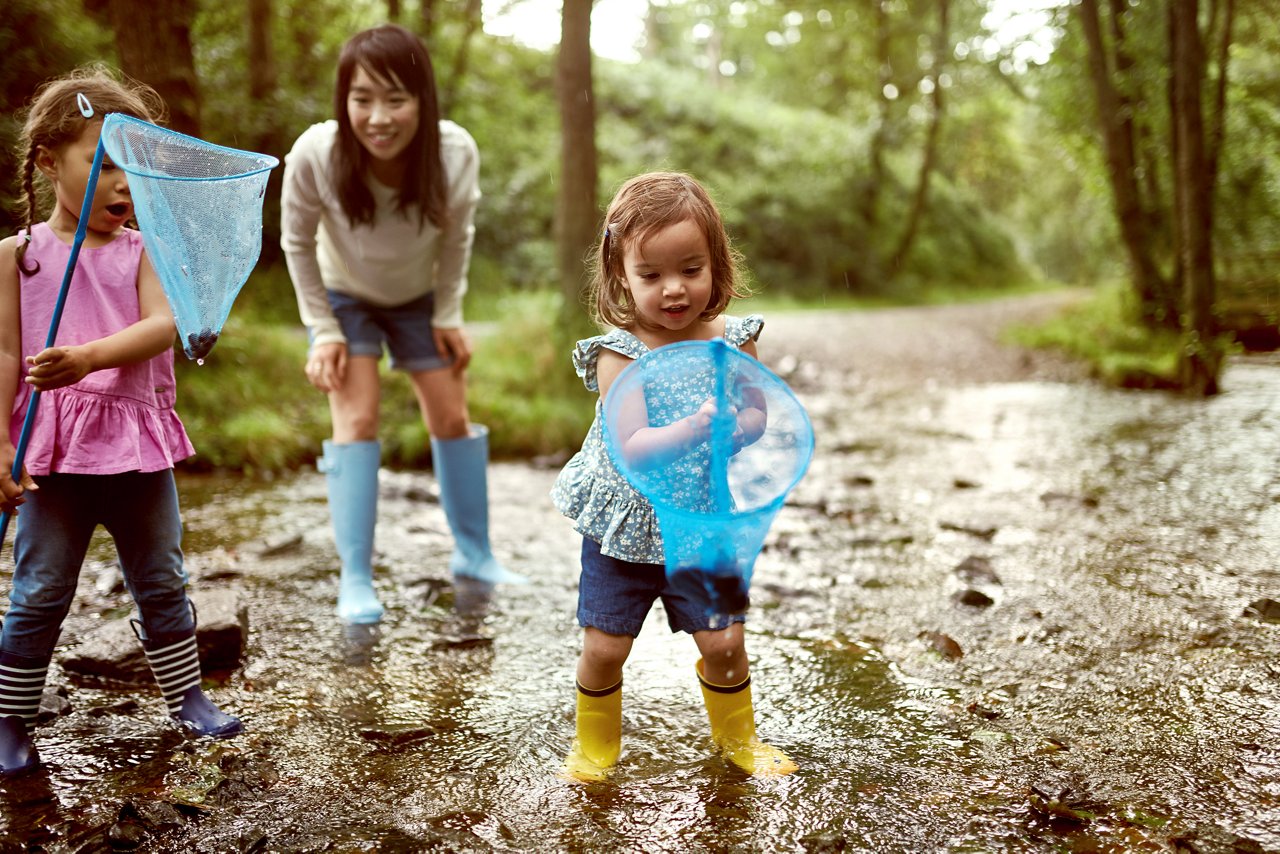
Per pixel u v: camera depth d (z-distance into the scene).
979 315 17.45
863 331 14.38
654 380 2.26
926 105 24.09
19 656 2.49
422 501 5.46
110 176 2.42
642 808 2.30
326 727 2.75
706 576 2.13
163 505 2.64
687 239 2.26
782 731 2.72
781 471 2.18
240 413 6.54
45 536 2.48
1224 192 9.78
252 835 2.17
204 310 2.31
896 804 2.31
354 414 3.71
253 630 3.49
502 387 7.43
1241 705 2.79
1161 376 9.23
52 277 2.43
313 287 3.67
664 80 24.94
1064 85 11.45
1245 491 5.33
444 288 3.88
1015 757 2.53
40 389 2.25
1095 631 3.38
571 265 7.33
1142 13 9.59
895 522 4.93
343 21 12.16
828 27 23.77
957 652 3.22
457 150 3.68
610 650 2.44
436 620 3.61
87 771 2.47
